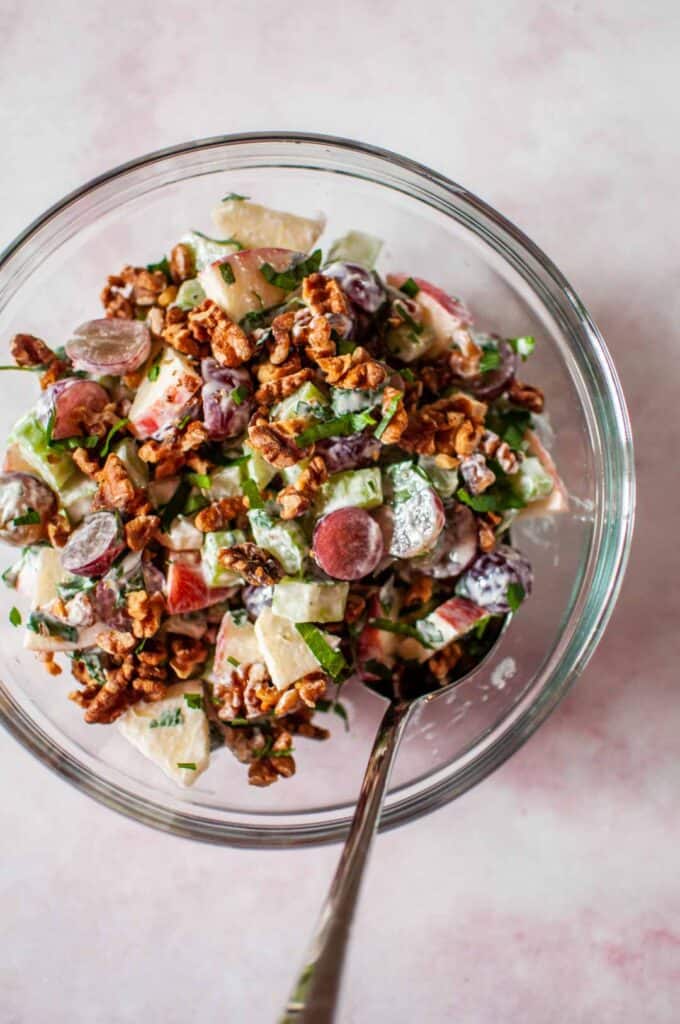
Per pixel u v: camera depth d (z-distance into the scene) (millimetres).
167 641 394
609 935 457
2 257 413
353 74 465
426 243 445
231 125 465
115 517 380
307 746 442
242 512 385
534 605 436
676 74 463
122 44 469
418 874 462
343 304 378
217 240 410
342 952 291
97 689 401
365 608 390
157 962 460
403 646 398
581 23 466
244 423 382
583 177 463
